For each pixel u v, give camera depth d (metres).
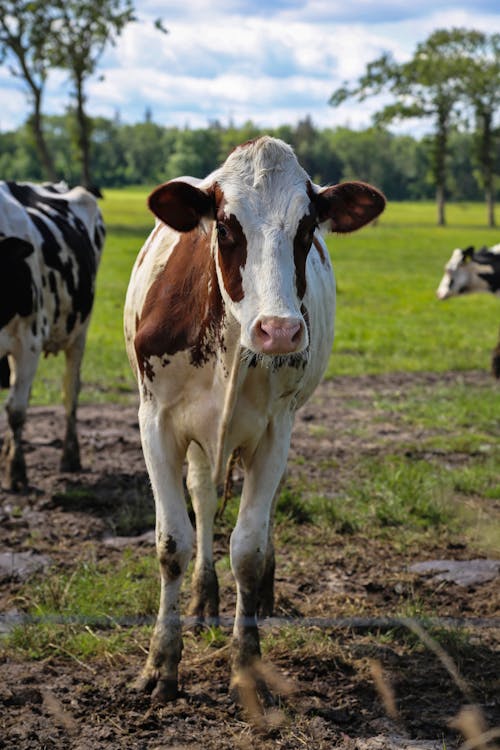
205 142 139.62
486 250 18.72
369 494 7.99
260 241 3.95
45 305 8.31
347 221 4.48
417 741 4.22
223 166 4.22
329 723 4.35
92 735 4.20
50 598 5.62
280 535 6.98
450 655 5.07
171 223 4.32
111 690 4.60
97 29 46.84
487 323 21.70
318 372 5.73
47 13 45.50
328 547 6.87
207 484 5.43
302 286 4.09
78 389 8.82
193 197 4.24
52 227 8.59
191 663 4.92
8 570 6.25
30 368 8.04
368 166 148.50
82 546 6.76
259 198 4.03
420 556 6.73
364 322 21.12
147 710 4.43
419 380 14.16
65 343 8.70
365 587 6.09
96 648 5.05
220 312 4.29
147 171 167.00
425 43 74.38
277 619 5.48
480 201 142.38
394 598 5.93
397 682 4.78
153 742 4.15
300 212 4.02
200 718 4.36
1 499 7.84
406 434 10.66
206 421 4.56
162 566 4.63
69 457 8.76
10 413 8.00
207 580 5.43
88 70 49.19
